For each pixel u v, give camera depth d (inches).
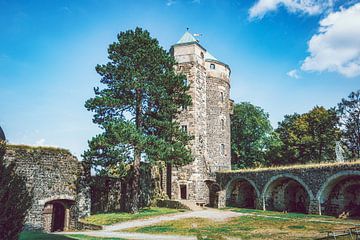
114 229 821.2
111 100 1032.2
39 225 916.0
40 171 952.9
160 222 891.4
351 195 1078.4
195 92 1433.3
